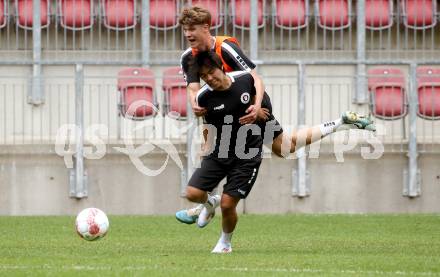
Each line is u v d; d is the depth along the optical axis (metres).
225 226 30.12
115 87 50.00
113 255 29.39
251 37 52.22
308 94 51.53
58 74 53.22
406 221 44.00
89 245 33.50
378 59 54.44
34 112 51.22
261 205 48.50
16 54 53.25
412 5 54.12
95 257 28.34
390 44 54.62
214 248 30.88
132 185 48.44
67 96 49.50
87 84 50.16
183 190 48.44
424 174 49.31
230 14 54.19
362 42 53.50
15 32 53.47
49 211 48.19
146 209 48.44
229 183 29.53
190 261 26.89
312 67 53.34
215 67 28.56
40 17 52.91
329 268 25.55
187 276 23.38
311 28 54.81
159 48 54.03
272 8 54.12
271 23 54.50
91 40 53.53
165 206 48.53
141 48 54.00
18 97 51.16
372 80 50.62
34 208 48.09
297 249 32.16
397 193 49.19
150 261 26.83
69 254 29.91
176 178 48.53
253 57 52.22
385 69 51.62
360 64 52.88
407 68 54.09
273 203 48.59
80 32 54.00
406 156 49.19
